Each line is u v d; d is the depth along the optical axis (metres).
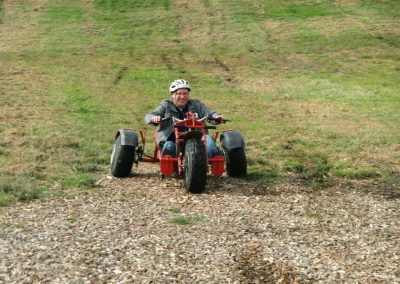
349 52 42.38
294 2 59.88
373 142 17.61
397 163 14.97
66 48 42.56
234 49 43.50
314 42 45.62
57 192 11.48
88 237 8.82
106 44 44.47
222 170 12.20
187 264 7.87
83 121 20.50
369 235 9.28
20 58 38.19
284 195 11.75
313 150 16.61
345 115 23.16
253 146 17.12
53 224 9.42
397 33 47.81
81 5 58.31
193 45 44.69
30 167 13.48
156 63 37.72
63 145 16.25
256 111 23.91
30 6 57.72
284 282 7.36
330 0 60.56
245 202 11.12
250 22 52.47
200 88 29.64
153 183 12.52
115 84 30.16
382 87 30.73
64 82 29.98
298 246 8.68
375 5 58.12
